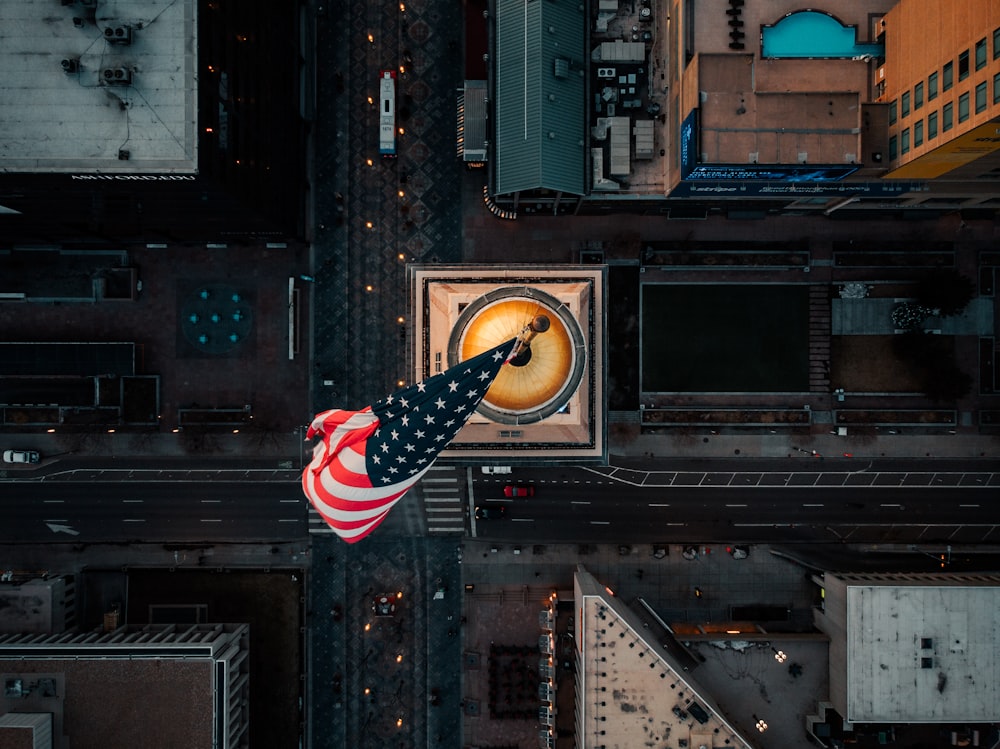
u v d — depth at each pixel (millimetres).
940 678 70750
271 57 69438
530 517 81625
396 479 42531
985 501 81062
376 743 81375
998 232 79500
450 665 81562
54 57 54781
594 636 69188
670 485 81438
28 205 63156
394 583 81625
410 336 60531
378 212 80562
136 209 64562
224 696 72062
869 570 80625
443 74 80312
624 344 80688
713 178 65688
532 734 81250
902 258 80125
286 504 81625
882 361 80812
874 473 81125
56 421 81125
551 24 67562
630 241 80188
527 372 50469
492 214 80188
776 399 80938
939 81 56812
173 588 81625
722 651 76000
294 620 81500
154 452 81250
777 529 81438
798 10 66375
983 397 80875
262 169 67188
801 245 79812
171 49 54500
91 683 71562
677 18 67562
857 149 63000
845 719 71062
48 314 81188
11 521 81562
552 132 67812
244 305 81125
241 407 81125
